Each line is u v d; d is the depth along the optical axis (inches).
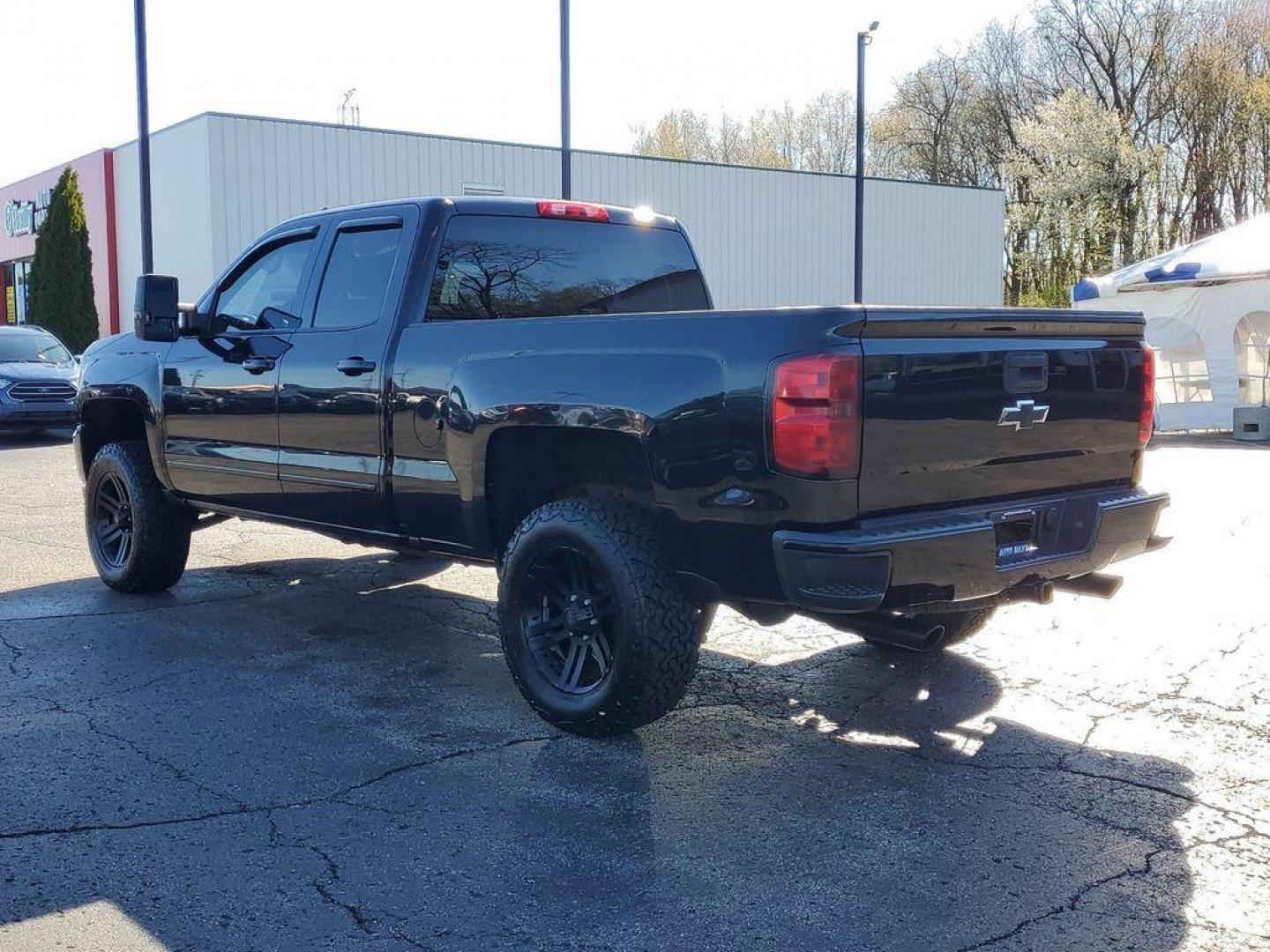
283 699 187.0
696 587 154.3
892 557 139.5
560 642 173.2
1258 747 166.1
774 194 1300.4
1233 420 660.1
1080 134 1565.0
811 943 112.7
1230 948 111.5
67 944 111.9
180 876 126.2
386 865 129.3
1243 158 1660.9
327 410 201.6
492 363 173.2
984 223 1483.8
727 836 137.2
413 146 1042.7
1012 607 248.1
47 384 633.0
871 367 140.3
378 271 201.0
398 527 195.3
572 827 139.5
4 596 258.4
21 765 157.6
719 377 146.1
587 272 220.5
